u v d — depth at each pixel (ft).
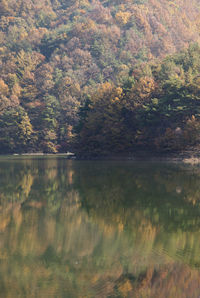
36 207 108.27
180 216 94.17
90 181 164.35
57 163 299.58
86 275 55.06
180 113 306.14
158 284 52.44
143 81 340.39
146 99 332.80
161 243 70.90
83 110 399.24
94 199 119.75
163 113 303.89
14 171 223.10
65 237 75.56
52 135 574.56
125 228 82.79
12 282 52.75
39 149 578.66
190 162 279.08
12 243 71.46
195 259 61.11
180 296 49.01
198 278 53.62
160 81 352.28
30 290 50.57
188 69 361.10
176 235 76.69
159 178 170.60
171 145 295.89
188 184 149.89
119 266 58.29
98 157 347.56
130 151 331.16
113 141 328.70
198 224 86.53
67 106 604.49
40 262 60.70
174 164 260.21
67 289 49.93
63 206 108.99
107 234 77.71
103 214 97.66
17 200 119.75
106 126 340.39
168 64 367.45
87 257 63.05
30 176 191.62
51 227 84.07
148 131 319.68
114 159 332.60
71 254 64.69
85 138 361.92
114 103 344.90
